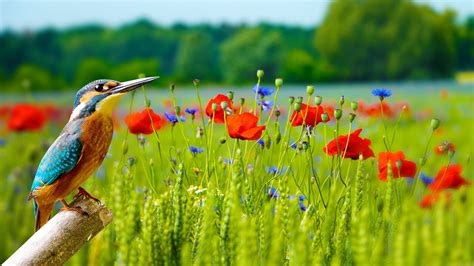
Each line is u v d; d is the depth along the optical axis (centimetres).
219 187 411
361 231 269
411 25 6162
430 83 5528
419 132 1410
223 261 307
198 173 409
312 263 288
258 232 335
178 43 7262
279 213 306
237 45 6744
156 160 591
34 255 313
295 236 293
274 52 6688
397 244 261
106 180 629
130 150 1066
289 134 388
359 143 383
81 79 6141
